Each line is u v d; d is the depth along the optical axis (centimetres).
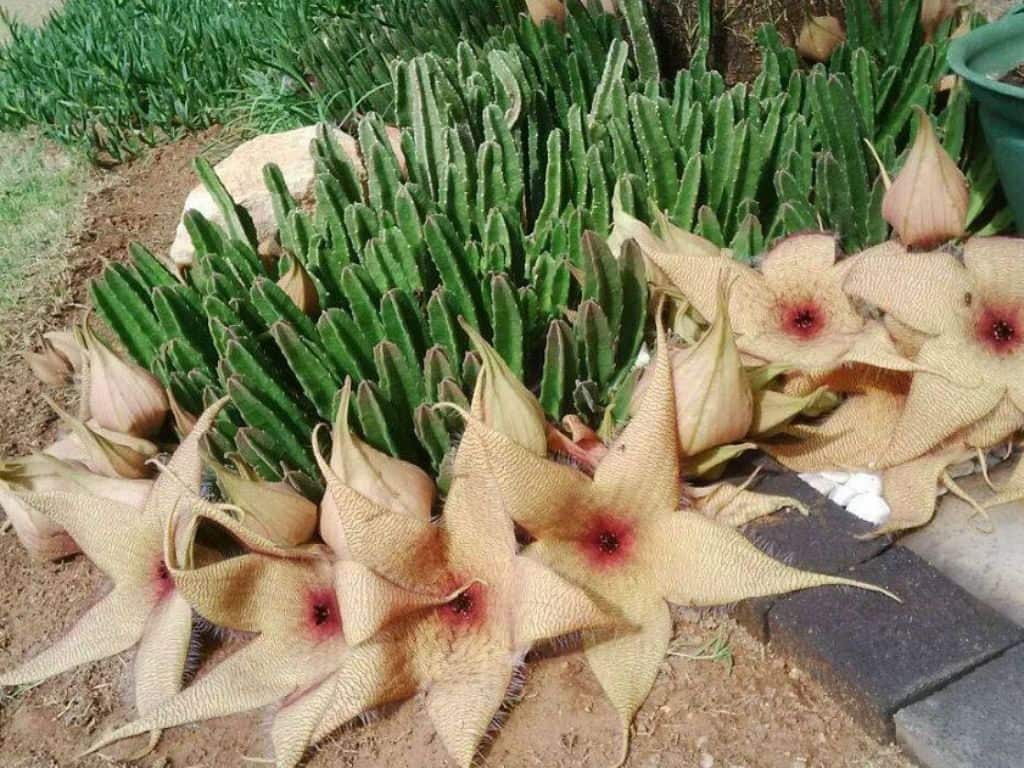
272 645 78
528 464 72
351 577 71
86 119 155
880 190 96
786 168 101
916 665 70
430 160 111
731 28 125
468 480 74
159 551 82
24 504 87
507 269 96
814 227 97
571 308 100
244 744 77
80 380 109
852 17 116
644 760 71
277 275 106
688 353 77
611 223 104
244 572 76
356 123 133
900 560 76
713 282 86
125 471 89
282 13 161
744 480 83
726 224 103
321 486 86
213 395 90
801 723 71
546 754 72
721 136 100
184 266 115
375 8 153
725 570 73
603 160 104
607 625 73
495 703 72
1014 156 86
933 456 82
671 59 130
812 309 85
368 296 91
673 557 75
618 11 130
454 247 91
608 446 83
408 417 88
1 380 115
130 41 165
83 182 149
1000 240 80
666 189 103
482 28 141
